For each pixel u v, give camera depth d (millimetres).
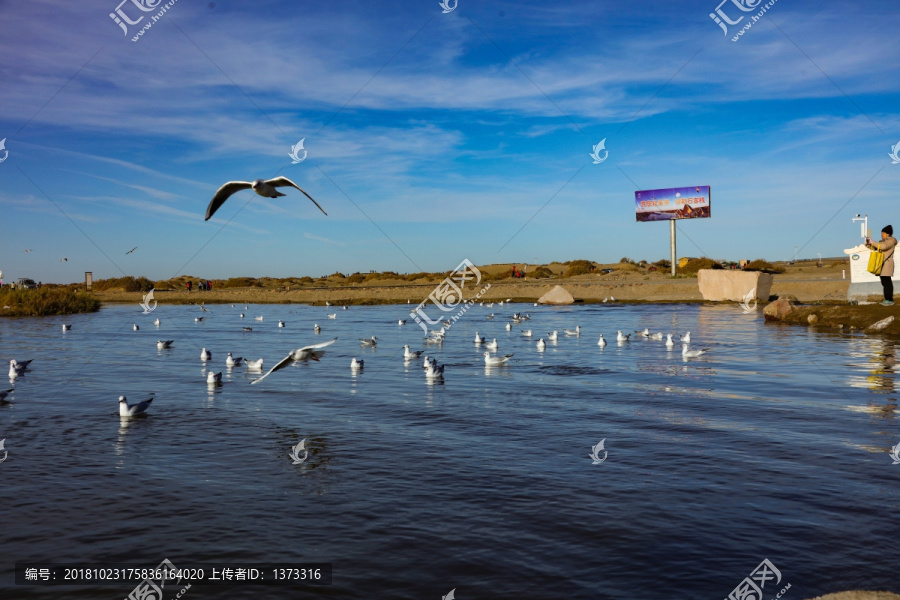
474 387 20938
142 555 8680
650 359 26875
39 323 52000
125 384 22062
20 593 7730
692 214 86562
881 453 12797
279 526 9562
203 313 64625
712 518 9680
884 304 35938
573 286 80500
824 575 7914
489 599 7488
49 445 14039
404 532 9312
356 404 18312
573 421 15906
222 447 13844
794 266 105000
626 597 7492
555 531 9297
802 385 20109
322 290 94000
